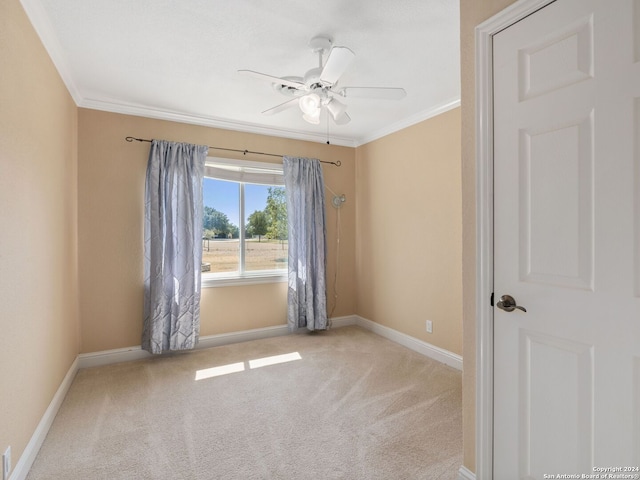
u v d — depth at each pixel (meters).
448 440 1.91
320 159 4.10
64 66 2.32
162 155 3.14
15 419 1.52
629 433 1.00
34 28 1.78
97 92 2.81
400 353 3.32
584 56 1.08
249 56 2.24
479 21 1.41
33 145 1.78
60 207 2.33
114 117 3.05
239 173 3.67
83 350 2.95
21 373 1.60
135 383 2.65
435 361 3.11
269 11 1.79
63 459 1.75
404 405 2.31
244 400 2.38
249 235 3.83
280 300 3.89
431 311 3.23
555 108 1.16
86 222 2.95
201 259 3.33
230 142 3.59
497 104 1.34
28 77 1.71
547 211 1.19
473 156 1.44
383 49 2.16
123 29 1.94
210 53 2.21
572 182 1.12
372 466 1.70
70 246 2.64
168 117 3.26
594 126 1.06
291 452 1.81
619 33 1.00
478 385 1.42
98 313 3.00
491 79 1.35
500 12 1.31
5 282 1.43
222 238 3.68
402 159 3.57
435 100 2.98
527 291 1.25
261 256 3.91
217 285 3.54
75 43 2.08
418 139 3.36
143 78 2.56
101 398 2.40
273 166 3.80
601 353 1.05
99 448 1.84
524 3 1.22
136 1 1.70
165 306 3.14
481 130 1.39
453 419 2.13
